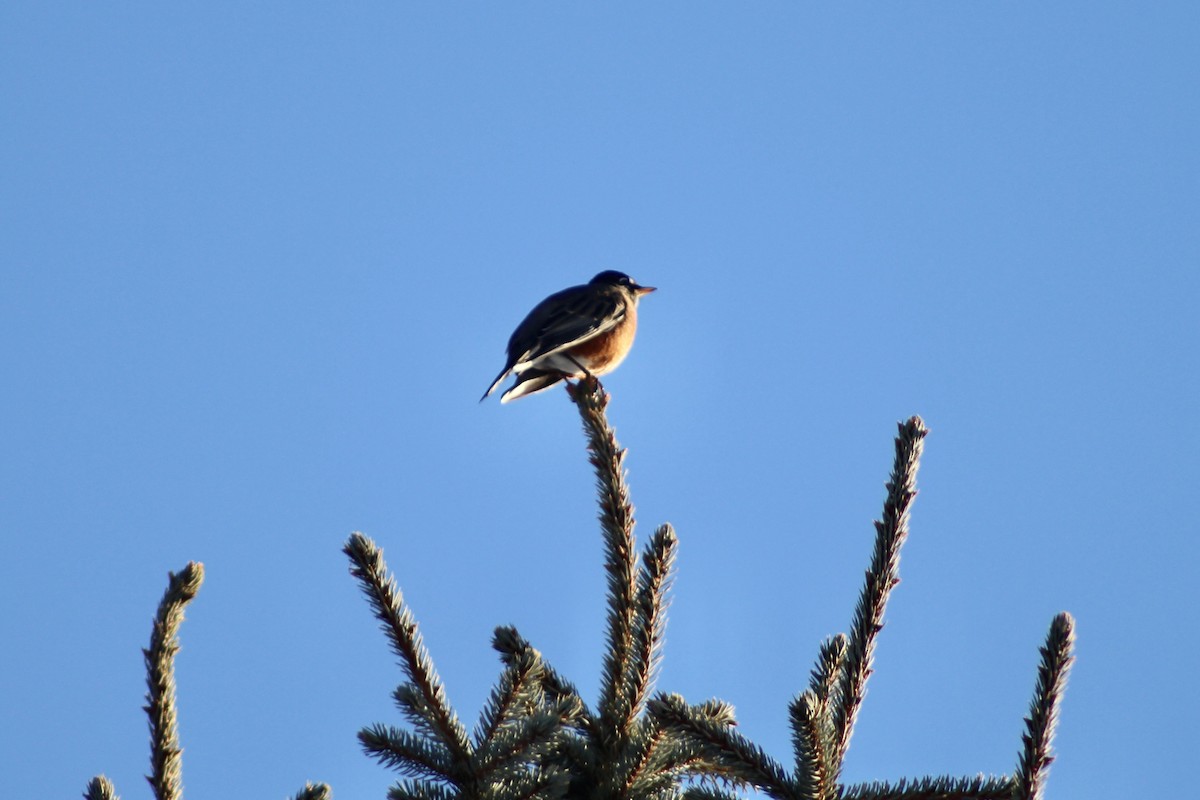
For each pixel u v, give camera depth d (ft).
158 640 25.14
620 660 29.35
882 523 27.73
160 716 24.98
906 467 27.99
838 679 26.94
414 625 27.73
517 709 27.30
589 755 27.86
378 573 27.96
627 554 31.42
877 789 25.20
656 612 29.35
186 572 25.77
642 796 27.20
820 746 23.89
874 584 27.35
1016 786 22.00
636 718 28.50
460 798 25.50
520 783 25.46
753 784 24.85
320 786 26.14
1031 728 21.99
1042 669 22.09
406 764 26.25
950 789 25.04
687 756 27.25
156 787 24.82
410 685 27.07
